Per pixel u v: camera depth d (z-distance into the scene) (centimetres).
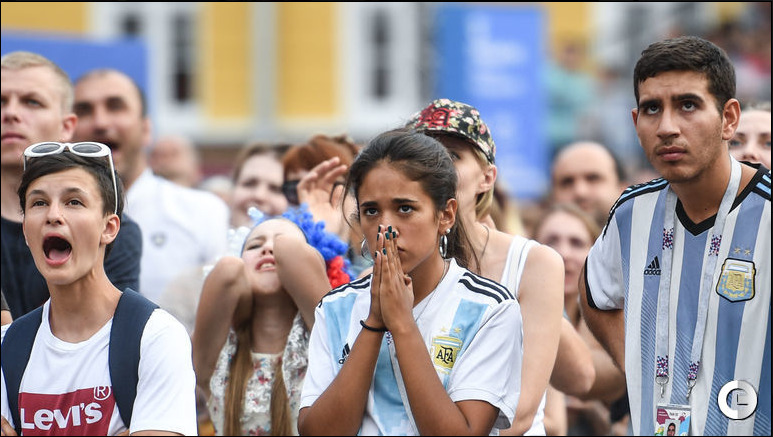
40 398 1003
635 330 1069
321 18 5375
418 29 4722
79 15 5188
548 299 1148
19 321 1040
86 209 1001
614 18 4831
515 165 2723
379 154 987
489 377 980
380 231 963
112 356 992
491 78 2723
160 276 1781
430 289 1016
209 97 5375
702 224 1035
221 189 2545
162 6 5334
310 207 1414
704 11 3891
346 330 1021
